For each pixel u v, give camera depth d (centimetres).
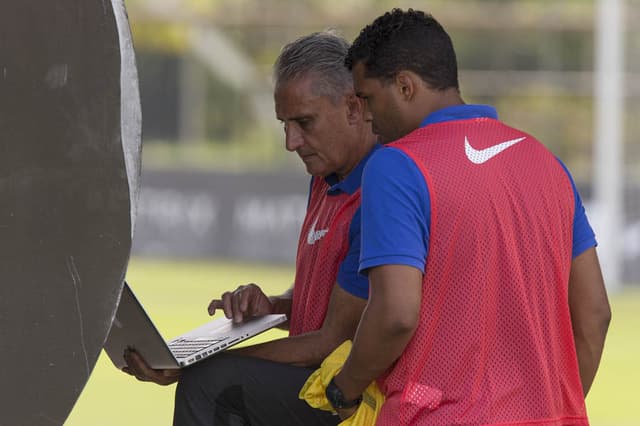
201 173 6806
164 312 4575
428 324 944
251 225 6694
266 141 8138
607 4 5975
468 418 930
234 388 1128
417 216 934
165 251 6844
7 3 794
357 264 1096
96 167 802
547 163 1006
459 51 8675
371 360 938
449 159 955
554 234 989
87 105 796
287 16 7588
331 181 1216
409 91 991
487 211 948
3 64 799
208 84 8200
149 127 7794
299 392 1121
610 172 5922
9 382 827
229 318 1254
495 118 1013
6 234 814
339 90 1159
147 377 1110
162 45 7669
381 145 1152
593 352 1065
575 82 7431
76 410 2684
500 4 7956
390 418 950
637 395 3150
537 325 965
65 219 809
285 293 1347
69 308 817
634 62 7281
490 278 947
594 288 1054
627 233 6006
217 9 7619
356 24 7519
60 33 792
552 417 963
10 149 806
